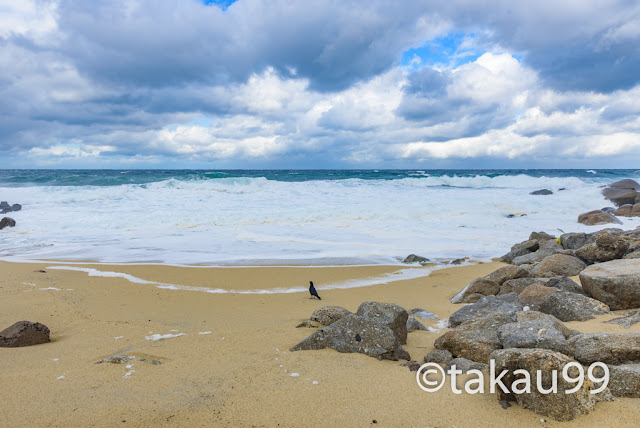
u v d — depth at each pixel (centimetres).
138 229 1742
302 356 493
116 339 591
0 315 715
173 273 1097
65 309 766
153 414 356
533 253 1192
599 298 667
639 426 324
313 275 1102
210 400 381
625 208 2170
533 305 694
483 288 849
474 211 2172
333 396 391
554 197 2661
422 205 2208
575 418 340
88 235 1627
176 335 611
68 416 353
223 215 1952
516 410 363
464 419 351
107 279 1024
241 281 1037
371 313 580
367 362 475
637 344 411
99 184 3344
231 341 568
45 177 3381
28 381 429
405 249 1431
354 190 2933
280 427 339
